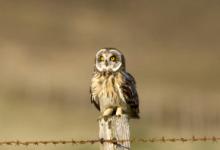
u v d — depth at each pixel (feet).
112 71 54.34
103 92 54.13
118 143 45.39
